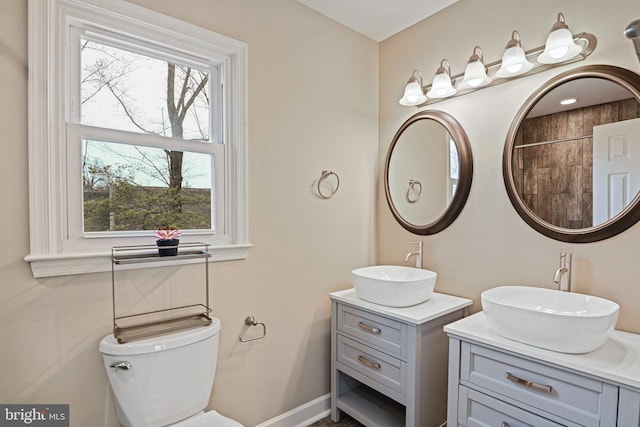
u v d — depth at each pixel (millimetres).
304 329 2000
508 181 1702
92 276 1325
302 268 1988
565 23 1518
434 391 1662
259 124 1792
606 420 1017
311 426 1975
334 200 2146
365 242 2330
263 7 1805
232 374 1710
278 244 1879
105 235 1387
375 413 1875
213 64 1708
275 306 1870
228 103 1707
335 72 2143
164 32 1492
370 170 2355
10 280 1175
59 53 1269
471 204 1888
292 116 1932
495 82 1777
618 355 1135
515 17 1702
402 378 1617
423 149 2115
